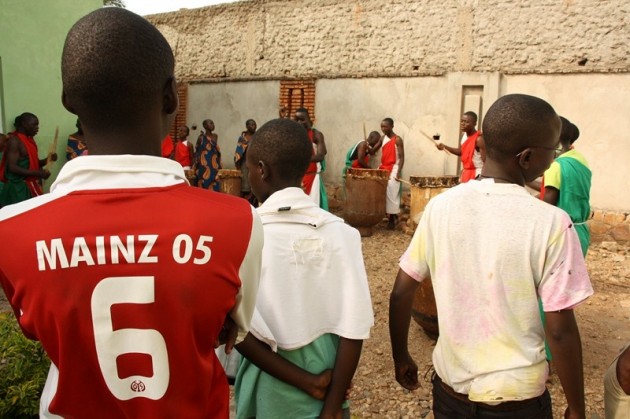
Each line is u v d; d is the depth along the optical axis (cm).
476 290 162
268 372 165
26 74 674
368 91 926
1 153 608
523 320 159
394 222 846
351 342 171
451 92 842
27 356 252
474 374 163
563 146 338
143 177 106
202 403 107
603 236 733
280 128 182
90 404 102
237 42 1085
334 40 957
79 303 98
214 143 1006
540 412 165
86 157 106
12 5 650
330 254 171
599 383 354
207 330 104
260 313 167
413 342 418
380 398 336
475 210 165
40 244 99
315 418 172
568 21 753
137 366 100
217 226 105
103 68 103
